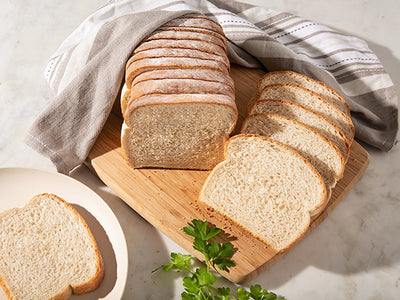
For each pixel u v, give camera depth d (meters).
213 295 0.51
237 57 0.67
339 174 0.56
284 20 0.73
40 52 0.71
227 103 0.52
